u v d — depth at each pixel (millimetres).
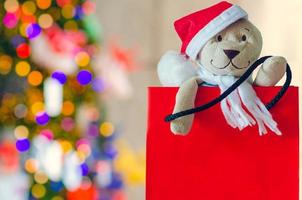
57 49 2000
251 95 915
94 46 2088
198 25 935
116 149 2148
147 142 929
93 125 2062
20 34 1924
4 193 2057
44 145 1997
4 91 1944
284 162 915
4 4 1912
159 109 929
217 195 919
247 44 925
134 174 2211
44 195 1980
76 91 2018
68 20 1980
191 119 911
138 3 2223
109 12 2271
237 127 917
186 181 923
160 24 2164
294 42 1288
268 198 915
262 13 1395
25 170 1998
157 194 924
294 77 1270
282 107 920
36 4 1929
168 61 973
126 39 2248
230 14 924
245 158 919
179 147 924
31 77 1954
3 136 2016
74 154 2023
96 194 2088
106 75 2242
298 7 1289
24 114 1962
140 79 2242
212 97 926
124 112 2250
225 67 924
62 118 1990
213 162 921
